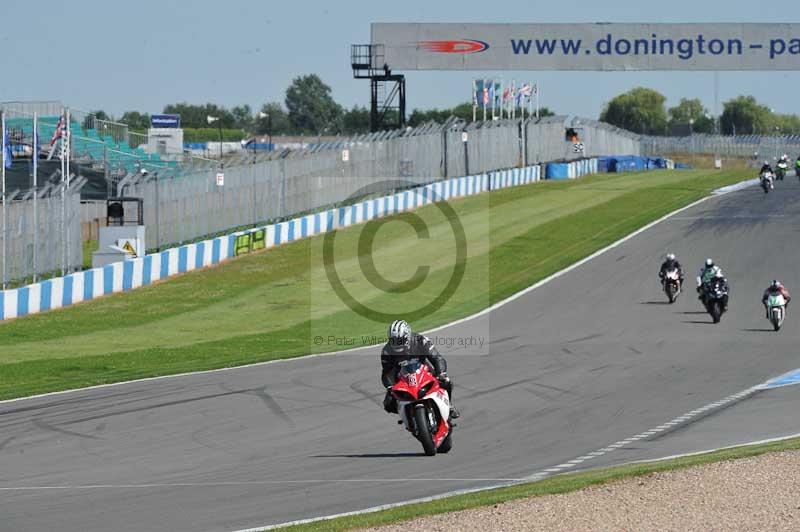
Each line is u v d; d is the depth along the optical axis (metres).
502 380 74.31
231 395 67.62
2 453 52.19
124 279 128.75
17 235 115.69
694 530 33.38
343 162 188.00
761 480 39.62
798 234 164.00
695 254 150.25
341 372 76.50
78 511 39.31
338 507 38.94
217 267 144.62
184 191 149.75
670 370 78.25
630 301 117.81
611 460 48.06
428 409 49.28
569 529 33.44
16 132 197.38
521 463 47.88
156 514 38.44
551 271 138.75
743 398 66.25
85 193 178.50
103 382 73.31
